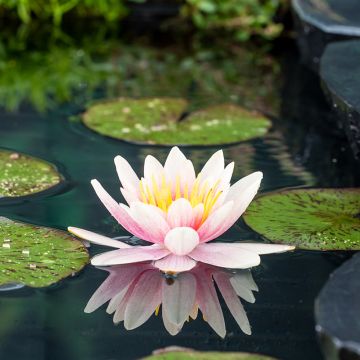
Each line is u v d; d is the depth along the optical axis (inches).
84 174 49.8
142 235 43.8
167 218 43.2
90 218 46.5
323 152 52.4
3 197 47.6
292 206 46.9
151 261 44.3
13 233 44.9
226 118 55.3
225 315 42.0
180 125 54.4
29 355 40.4
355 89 50.5
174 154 44.6
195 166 50.6
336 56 54.4
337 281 40.8
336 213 46.4
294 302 42.6
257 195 47.7
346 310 39.6
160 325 41.6
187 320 41.8
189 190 44.2
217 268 44.1
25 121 55.1
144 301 42.5
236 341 40.9
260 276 43.8
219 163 45.1
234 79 61.9
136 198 43.9
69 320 41.7
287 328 41.5
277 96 59.1
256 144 53.0
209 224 43.3
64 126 54.5
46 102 57.6
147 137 53.1
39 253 43.9
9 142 52.6
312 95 59.2
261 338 41.1
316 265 44.2
